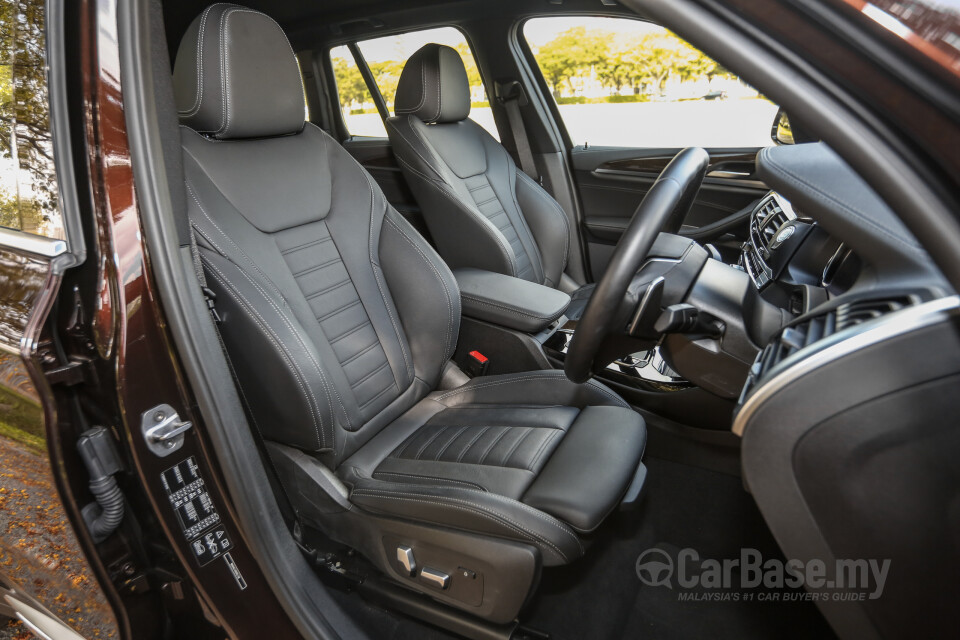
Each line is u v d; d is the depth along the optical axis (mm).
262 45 1410
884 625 695
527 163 2914
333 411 1384
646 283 1222
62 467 852
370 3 2855
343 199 1627
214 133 1385
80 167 857
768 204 1975
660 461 2148
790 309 1591
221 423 995
